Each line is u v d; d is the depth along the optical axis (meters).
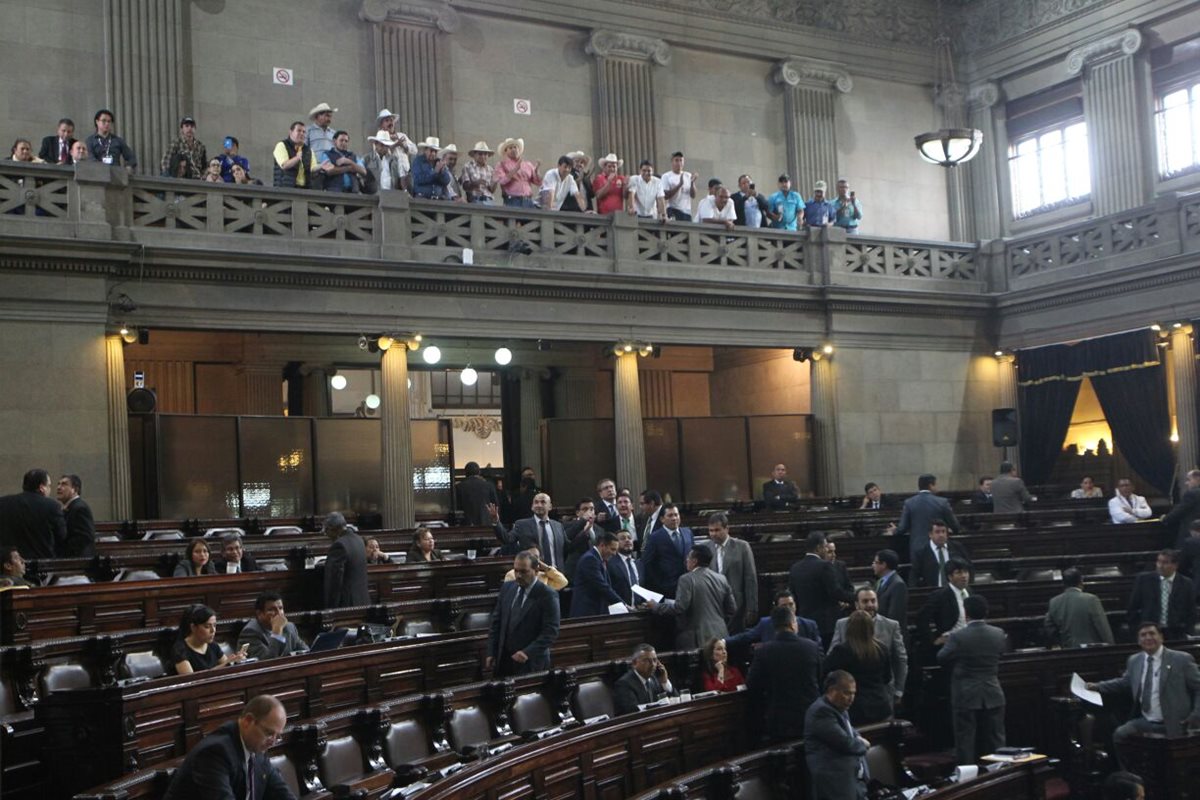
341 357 22.91
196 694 8.02
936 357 24.64
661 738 9.21
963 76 28.23
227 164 18.59
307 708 9.12
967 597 12.71
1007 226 27.70
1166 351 23.62
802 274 23.08
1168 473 23.23
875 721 10.46
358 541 12.33
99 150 17.69
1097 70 25.75
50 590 10.16
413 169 19.86
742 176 23.14
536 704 9.92
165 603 11.16
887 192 27.39
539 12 23.81
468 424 30.30
